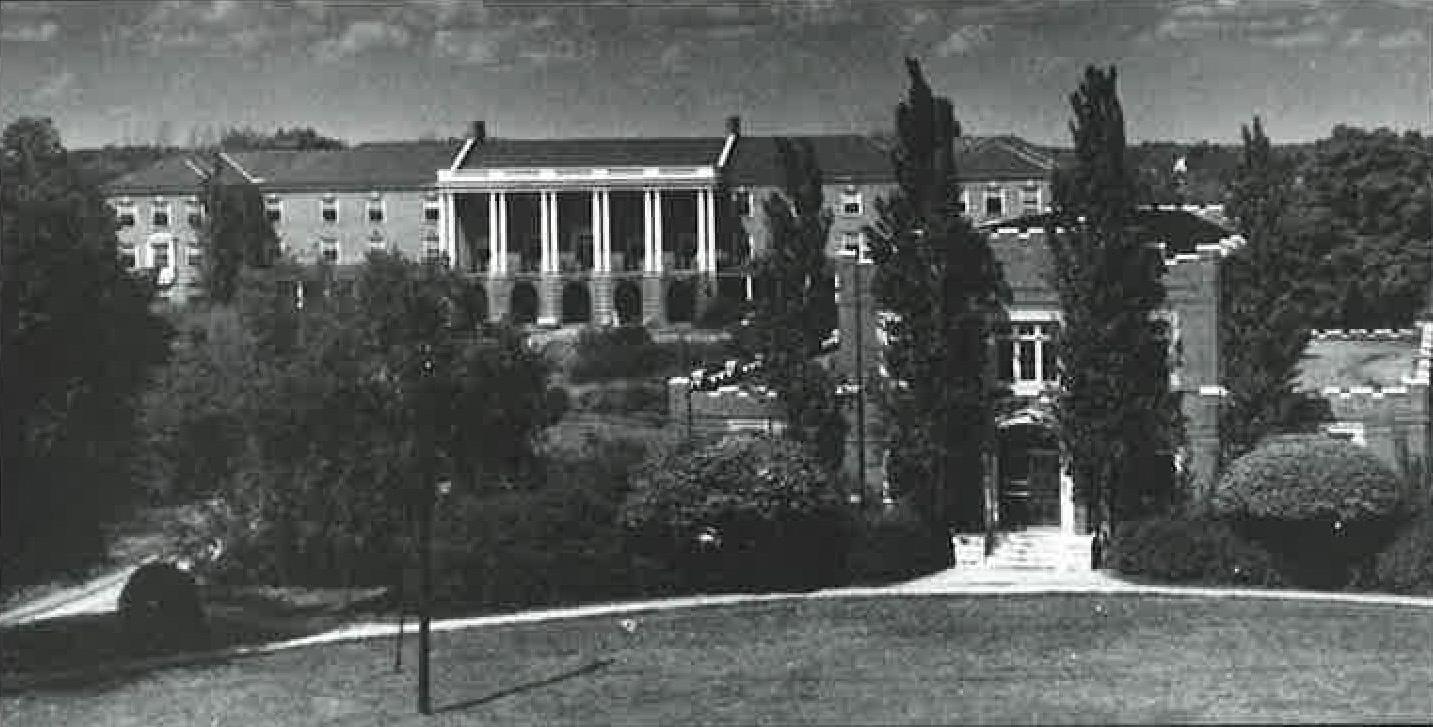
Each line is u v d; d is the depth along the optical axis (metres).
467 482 45.25
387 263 37.72
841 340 55.41
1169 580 46.41
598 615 44.19
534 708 34.38
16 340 39.44
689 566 47.12
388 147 123.25
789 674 36.66
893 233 51.97
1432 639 38.41
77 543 42.34
